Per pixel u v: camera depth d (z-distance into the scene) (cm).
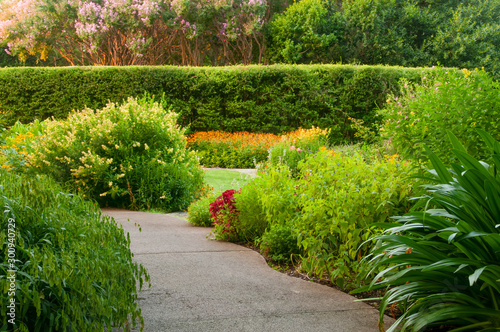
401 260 243
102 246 244
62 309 180
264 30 2516
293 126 1570
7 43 2477
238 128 1570
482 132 246
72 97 1543
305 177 451
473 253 236
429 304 236
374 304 310
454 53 2252
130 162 780
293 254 409
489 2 2470
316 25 2398
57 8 2245
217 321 272
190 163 876
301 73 1545
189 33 2317
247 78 1541
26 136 903
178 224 614
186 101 1574
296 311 293
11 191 224
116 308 207
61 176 751
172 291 325
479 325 229
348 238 350
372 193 348
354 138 1558
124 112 809
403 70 1525
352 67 1545
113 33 2322
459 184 250
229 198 520
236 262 412
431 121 367
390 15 2422
